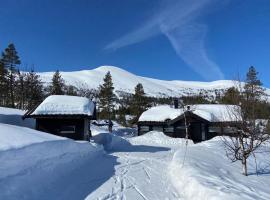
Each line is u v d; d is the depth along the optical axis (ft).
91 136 96.17
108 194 31.53
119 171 45.44
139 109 189.67
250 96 43.86
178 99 144.36
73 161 43.21
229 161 52.85
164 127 134.10
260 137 42.70
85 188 33.14
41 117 76.84
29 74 164.04
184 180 36.40
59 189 30.96
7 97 167.43
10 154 28.14
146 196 31.78
